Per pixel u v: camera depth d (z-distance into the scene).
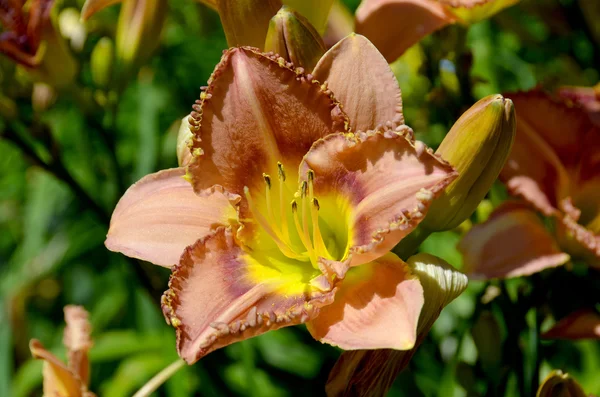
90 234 0.89
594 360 0.68
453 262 0.71
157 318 0.79
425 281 0.45
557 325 0.53
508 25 0.70
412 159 0.44
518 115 0.54
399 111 0.46
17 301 0.88
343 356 0.46
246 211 0.48
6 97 0.63
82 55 0.65
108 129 0.65
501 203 0.53
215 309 0.46
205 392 0.72
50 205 0.85
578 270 0.55
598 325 0.52
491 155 0.46
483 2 0.52
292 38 0.47
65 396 0.55
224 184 0.47
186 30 0.83
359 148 0.45
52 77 0.62
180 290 0.46
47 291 1.04
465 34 0.57
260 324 0.44
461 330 0.62
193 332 0.45
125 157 0.85
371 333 0.44
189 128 0.48
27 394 0.87
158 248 0.48
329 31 0.59
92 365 0.91
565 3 0.69
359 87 0.47
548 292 0.54
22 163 0.91
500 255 0.51
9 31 0.61
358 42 0.47
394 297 0.44
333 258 0.50
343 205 0.47
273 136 0.47
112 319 0.92
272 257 0.48
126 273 0.81
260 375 0.74
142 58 0.63
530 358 0.55
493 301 0.54
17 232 0.98
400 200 0.44
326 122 0.46
